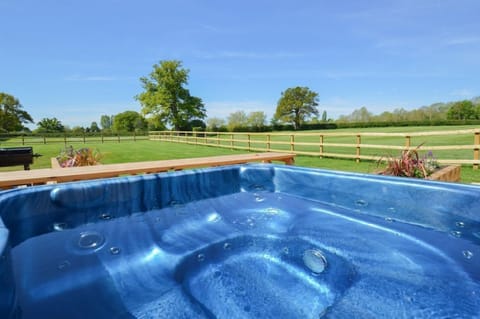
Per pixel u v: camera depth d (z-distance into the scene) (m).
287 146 11.32
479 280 1.28
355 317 1.10
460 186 1.81
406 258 1.52
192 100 26.34
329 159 6.66
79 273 1.36
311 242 1.78
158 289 1.30
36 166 6.27
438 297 1.18
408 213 2.00
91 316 1.09
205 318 1.13
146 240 1.76
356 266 1.48
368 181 2.22
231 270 1.50
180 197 2.42
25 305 1.09
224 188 2.78
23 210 1.62
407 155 3.20
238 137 22.89
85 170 2.66
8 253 1.00
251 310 1.19
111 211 2.03
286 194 2.76
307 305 1.22
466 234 1.72
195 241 1.80
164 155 8.27
